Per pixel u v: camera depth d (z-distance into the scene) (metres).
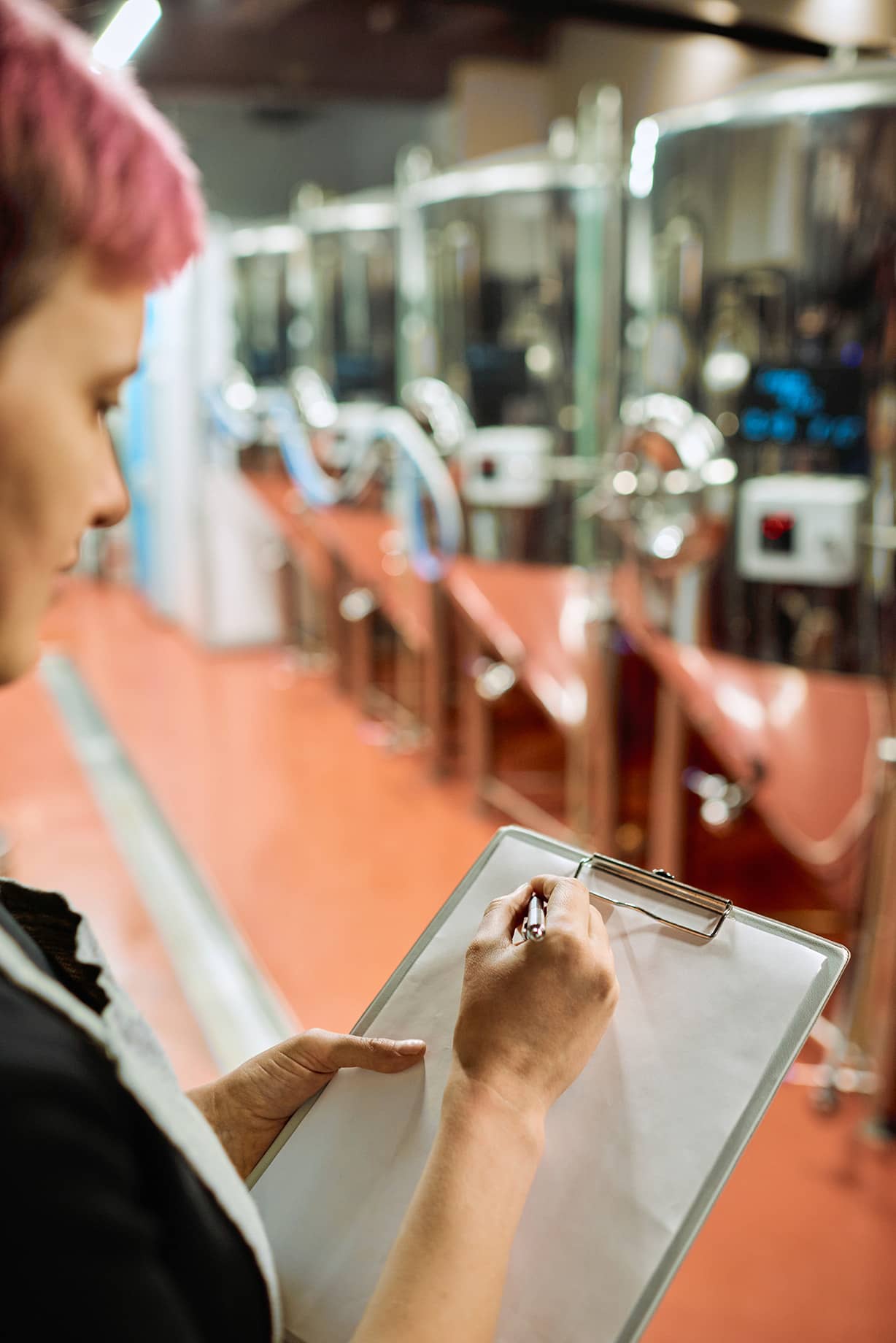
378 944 2.85
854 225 1.81
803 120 1.83
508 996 0.61
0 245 0.39
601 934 0.65
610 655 2.70
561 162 2.81
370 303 3.98
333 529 4.25
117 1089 0.43
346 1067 0.73
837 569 1.93
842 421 1.88
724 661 2.14
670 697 2.51
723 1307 1.75
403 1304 0.51
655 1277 0.60
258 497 5.04
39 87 0.40
